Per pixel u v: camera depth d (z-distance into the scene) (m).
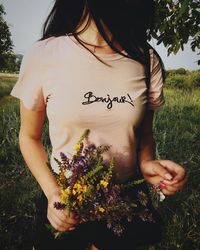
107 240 1.50
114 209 1.21
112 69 1.27
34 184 3.35
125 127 1.33
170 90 11.34
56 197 1.25
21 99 1.32
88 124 1.30
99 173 1.23
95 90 1.27
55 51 1.27
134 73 1.30
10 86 9.45
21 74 1.31
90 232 1.50
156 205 2.87
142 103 1.34
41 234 1.52
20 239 2.68
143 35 1.32
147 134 1.56
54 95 1.28
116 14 1.22
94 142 1.33
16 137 4.61
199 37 3.56
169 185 1.34
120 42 1.26
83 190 1.17
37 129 1.41
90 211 1.20
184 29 3.26
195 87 12.18
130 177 1.48
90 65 1.25
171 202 2.97
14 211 2.90
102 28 1.22
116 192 1.21
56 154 1.39
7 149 4.36
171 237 2.55
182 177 1.33
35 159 1.39
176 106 7.75
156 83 1.42
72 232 1.48
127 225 1.48
